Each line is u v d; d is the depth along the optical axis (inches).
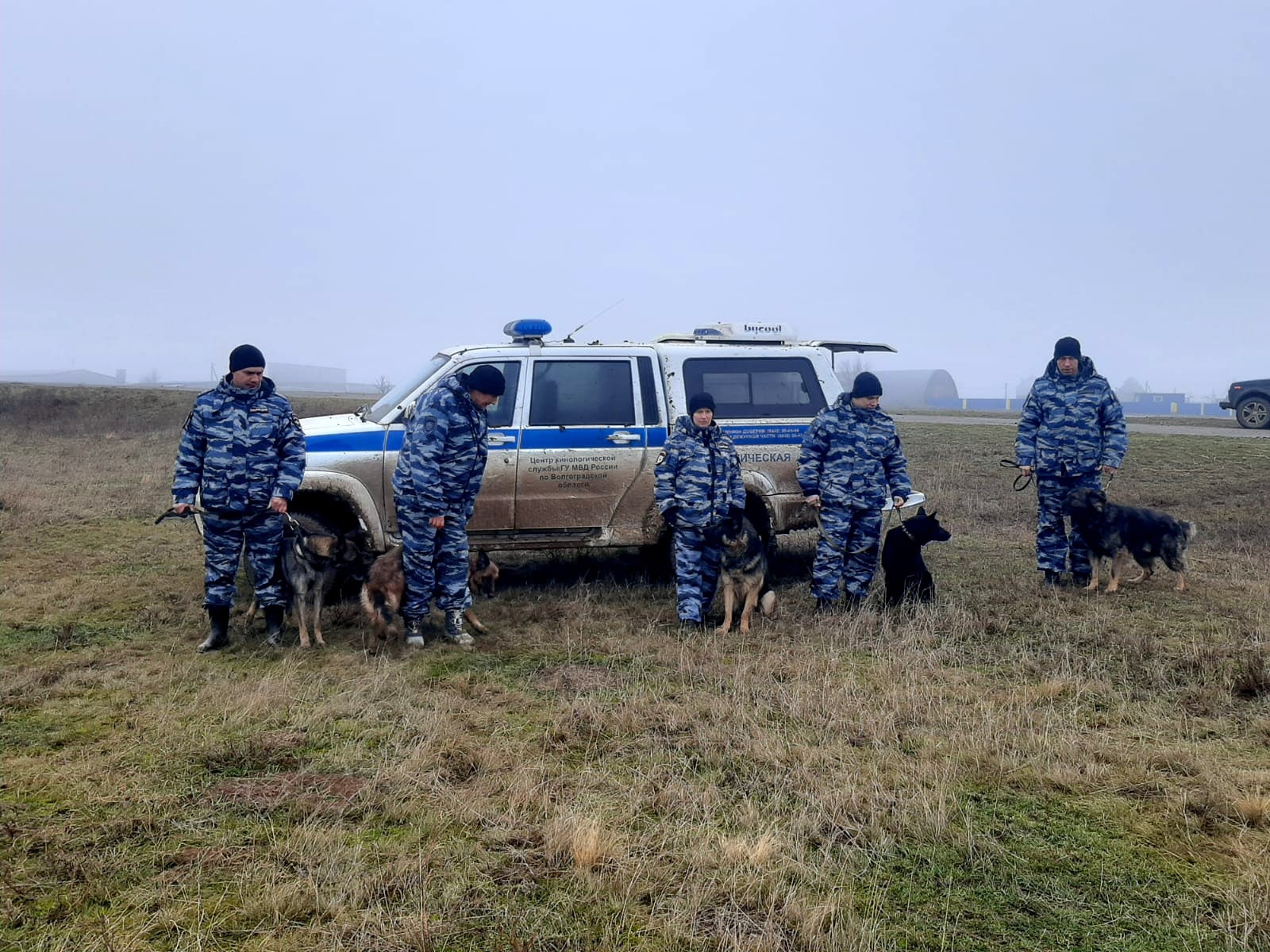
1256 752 163.0
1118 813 139.6
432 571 234.7
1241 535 409.1
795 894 114.3
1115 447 294.8
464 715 181.3
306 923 108.5
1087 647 231.5
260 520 230.1
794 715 179.9
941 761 158.4
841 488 266.4
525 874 119.6
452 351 287.3
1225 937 107.5
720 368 298.4
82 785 145.5
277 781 148.6
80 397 1128.2
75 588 290.2
